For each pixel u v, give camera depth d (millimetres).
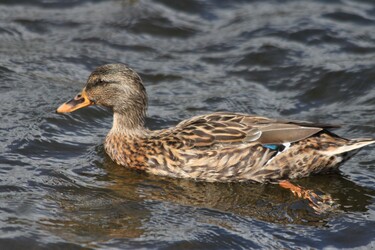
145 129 15484
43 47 19906
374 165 15414
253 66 19594
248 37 20766
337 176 14945
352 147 14445
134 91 15484
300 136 14445
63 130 16312
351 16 21594
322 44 20406
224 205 13875
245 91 18531
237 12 22125
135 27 21047
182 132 14977
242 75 19281
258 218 13461
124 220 13125
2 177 14227
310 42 20453
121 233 12719
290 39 20562
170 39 20812
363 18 21547
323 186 14594
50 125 16344
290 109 17859
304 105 18141
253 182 14703
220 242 12648
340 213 13711
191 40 20781
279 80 19031
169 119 17078
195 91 18484
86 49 19984
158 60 19797
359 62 19500
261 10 22203
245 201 14055
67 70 19000
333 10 21906
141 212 13414
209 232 12883
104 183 14414
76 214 13195
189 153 14672
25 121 16375
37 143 15617
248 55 19891
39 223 12820
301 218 13531
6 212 13055
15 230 12555
